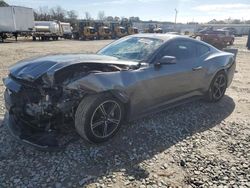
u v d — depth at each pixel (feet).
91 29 123.03
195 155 11.21
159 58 13.57
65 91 10.51
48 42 94.32
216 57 17.43
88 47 70.08
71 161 10.27
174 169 10.14
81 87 10.25
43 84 10.47
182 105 17.17
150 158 10.82
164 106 14.33
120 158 10.68
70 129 11.54
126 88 11.59
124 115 12.25
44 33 109.40
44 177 9.30
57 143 10.64
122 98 11.53
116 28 140.26
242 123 15.01
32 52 51.75
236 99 19.79
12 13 94.27
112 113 11.59
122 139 12.16
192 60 15.66
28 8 100.78
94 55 13.20
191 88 15.67
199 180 9.52
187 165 10.43
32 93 10.91
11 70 11.83
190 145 12.08
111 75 11.25
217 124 14.69
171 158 10.90
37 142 10.47
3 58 40.22
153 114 14.49
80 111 10.68
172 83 14.08
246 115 16.38
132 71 12.18
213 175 9.84
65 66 10.55
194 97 16.51
